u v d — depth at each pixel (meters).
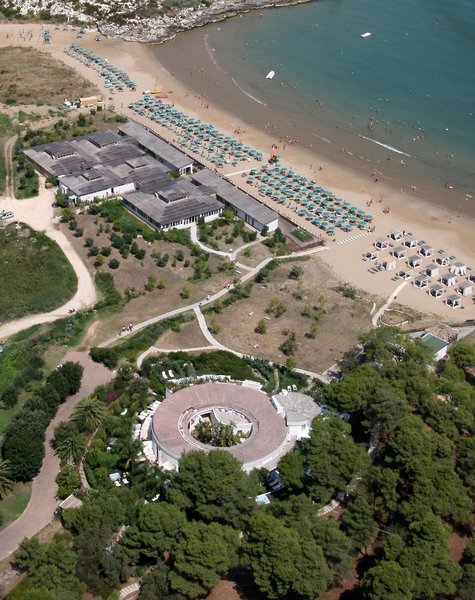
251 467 159.00
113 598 132.38
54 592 129.38
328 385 173.88
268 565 130.00
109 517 145.12
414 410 172.12
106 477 159.00
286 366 193.50
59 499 157.25
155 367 190.38
